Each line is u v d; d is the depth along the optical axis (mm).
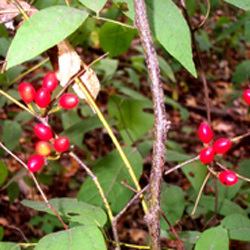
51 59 169
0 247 148
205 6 342
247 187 367
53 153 153
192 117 832
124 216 524
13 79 312
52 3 238
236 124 853
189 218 342
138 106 344
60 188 562
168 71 405
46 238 138
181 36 137
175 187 248
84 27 242
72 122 385
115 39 299
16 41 113
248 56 1023
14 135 310
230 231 188
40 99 148
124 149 260
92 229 141
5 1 170
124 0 138
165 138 132
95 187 239
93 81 174
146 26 125
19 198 528
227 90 933
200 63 241
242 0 157
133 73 465
